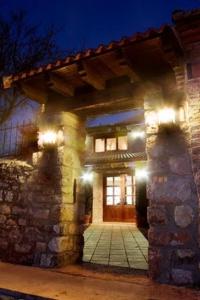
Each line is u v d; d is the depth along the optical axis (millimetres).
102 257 7332
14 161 6820
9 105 11445
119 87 5895
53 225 5891
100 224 16703
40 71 5691
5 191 6695
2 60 11742
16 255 6156
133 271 5645
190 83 4773
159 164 5059
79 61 5270
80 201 6711
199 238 4410
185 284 4434
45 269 5586
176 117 5031
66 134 6418
